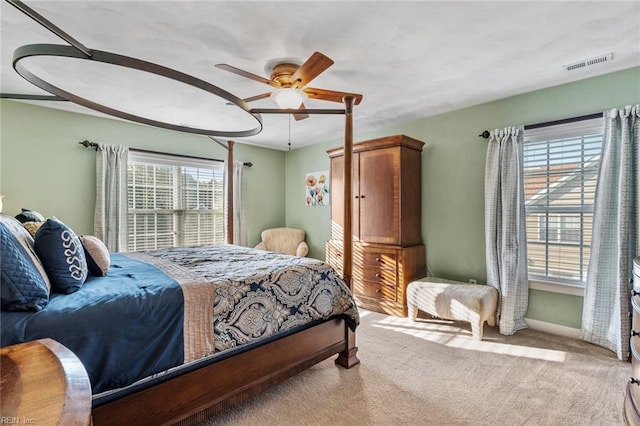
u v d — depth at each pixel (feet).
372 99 10.23
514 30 6.31
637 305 5.36
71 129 11.27
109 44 6.72
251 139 15.93
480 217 10.82
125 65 4.60
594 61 7.65
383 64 7.74
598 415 5.66
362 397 6.28
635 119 7.75
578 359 7.72
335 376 7.08
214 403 5.32
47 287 4.53
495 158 10.02
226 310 5.49
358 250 12.46
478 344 8.73
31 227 6.52
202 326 5.16
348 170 7.85
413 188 11.99
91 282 5.55
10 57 7.22
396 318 11.00
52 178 10.87
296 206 17.99
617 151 8.02
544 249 9.55
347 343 7.51
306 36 6.44
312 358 6.82
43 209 10.71
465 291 9.50
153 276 6.04
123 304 4.58
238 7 5.50
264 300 6.04
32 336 3.78
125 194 12.17
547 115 9.32
